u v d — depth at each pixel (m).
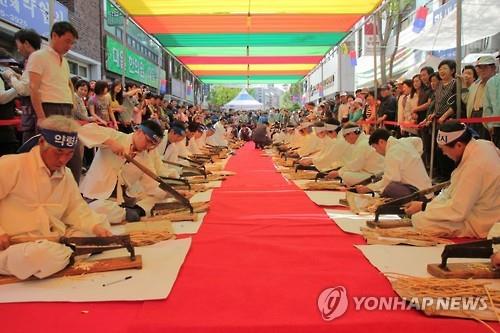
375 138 4.90
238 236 3.61
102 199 4.10
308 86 22.62
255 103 28.23
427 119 6.38
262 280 2.64
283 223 4.06
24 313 2.22
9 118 5.22
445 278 2.57
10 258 2.56
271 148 15.92
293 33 11.62
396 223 3.81
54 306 2.30
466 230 3.56
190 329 2.04
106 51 11.86
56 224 3.00
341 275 2.70
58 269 2.66
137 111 8.56
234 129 20.92
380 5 9.05
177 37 12.10
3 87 4.87
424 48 9.88
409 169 4.70
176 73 21.77
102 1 11.71
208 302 2.33
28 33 4.61
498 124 5.43
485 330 2.03
